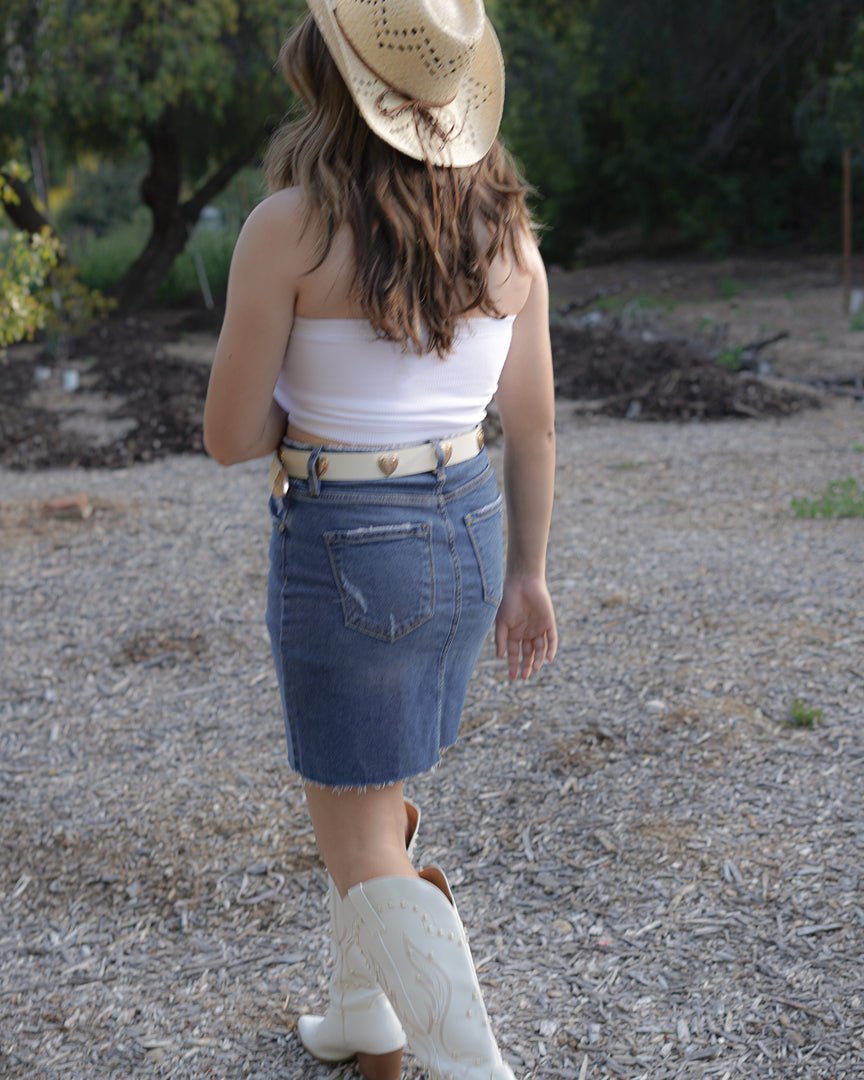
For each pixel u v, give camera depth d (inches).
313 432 63.1
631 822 114.3
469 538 65.5
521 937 97.8
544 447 72.5
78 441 334.6
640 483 264.2
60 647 171.9
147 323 595.5
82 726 145.3
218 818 121.1
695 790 119.5
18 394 414.3
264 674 159.2
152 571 207.3
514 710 140.8
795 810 114.1
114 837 118.3
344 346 61.1
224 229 957.2
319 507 63.2
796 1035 83.5
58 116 631.8
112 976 96.4
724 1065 81.2
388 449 62.6
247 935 101.3
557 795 120.6
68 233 1044.5
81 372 454.0
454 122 61.2
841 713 134.6
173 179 687.1
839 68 642.2
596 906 101.2
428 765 68.3
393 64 57.8
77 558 217.5
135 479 290.0
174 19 566.6
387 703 65.4
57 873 112.3
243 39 605.6
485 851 111.3
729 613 170.2
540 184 895.7
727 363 416.5
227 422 63.3
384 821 68.7
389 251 58.9
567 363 417.1
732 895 101.1
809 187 863.7
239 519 242.4
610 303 647.8
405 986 66.2
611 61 819.4
